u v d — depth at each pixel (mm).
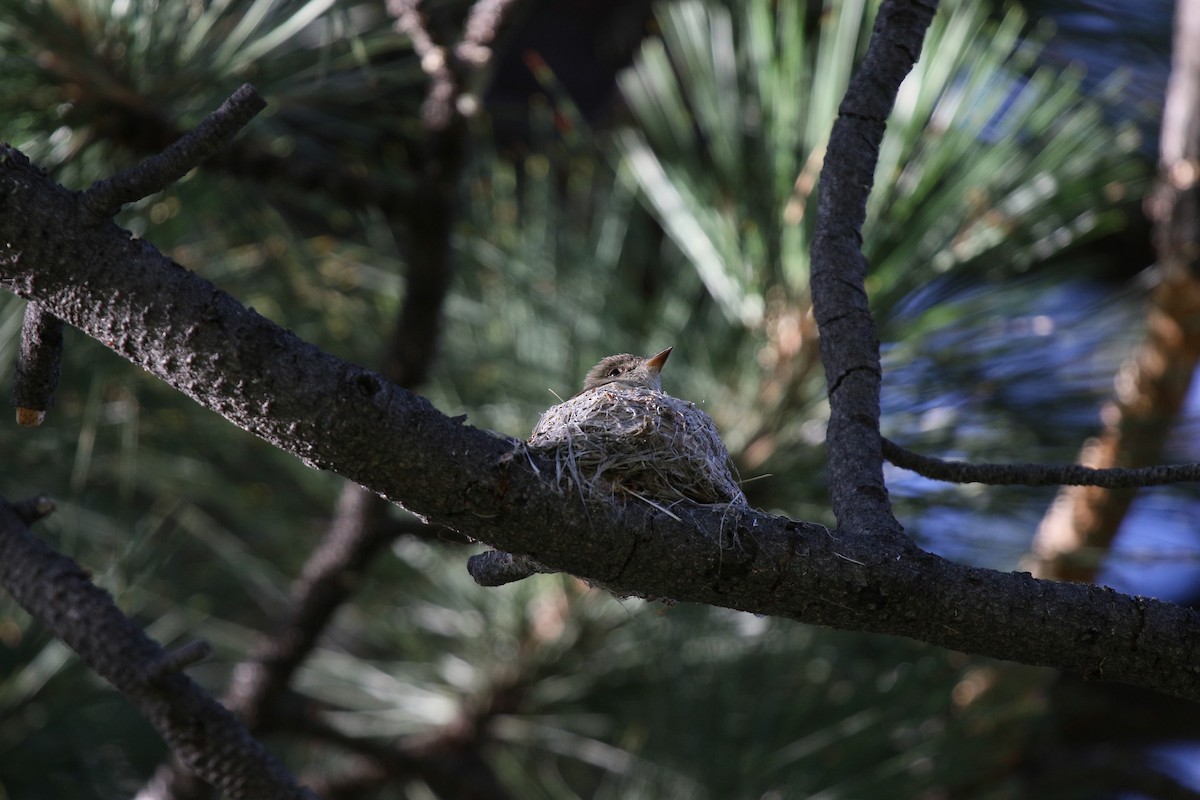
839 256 4074
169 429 7391
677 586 3463
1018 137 6797
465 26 6703
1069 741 9383
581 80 11914
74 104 5645
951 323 6512
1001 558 6992
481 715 7629
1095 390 6793
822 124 6512
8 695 6727
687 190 6930
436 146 6281
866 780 6859
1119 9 8398
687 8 7203
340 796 7652
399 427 3227
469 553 7082
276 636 6992
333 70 6133
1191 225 6957
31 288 3258
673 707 7238
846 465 3764
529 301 7387
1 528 4387
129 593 7148
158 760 7238
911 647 7422
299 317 7203
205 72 5754
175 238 6426
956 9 6465
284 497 8031
